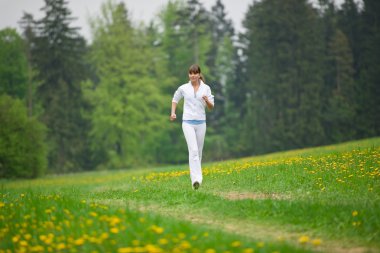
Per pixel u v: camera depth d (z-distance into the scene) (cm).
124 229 779
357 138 6662
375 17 7262
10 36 6812
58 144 6328
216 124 7756
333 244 770
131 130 5997
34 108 6662
